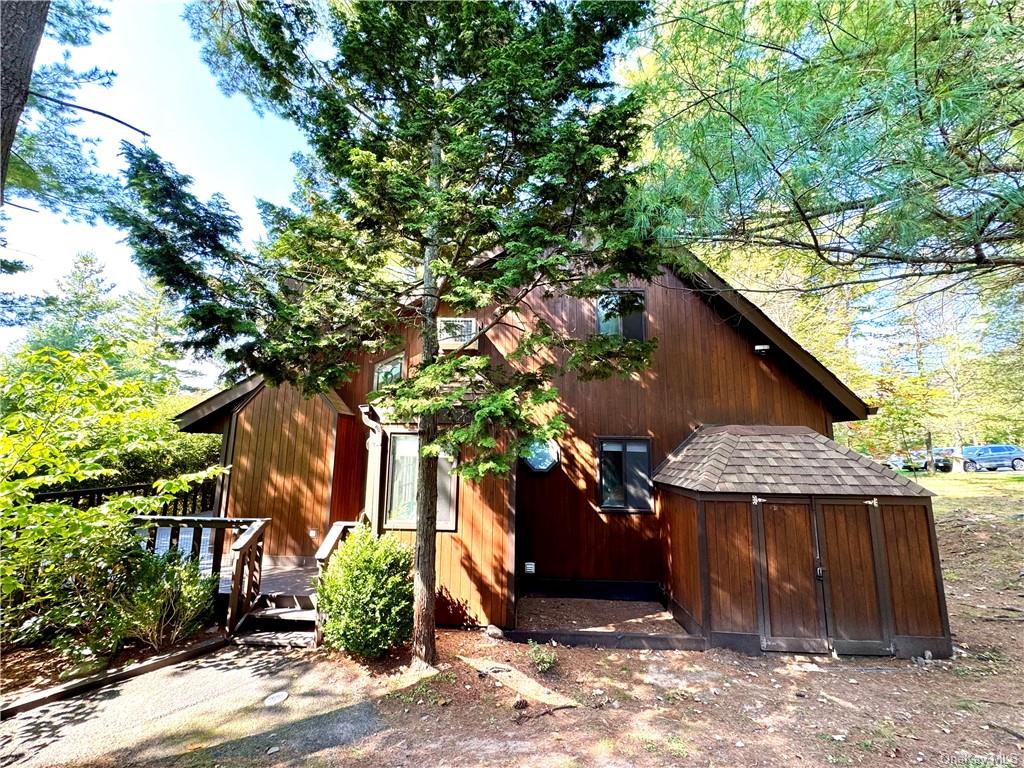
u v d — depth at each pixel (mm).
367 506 6641
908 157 2500
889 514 5406
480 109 3871
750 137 2941
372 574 4820
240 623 5297
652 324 7984
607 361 4957
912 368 14758
